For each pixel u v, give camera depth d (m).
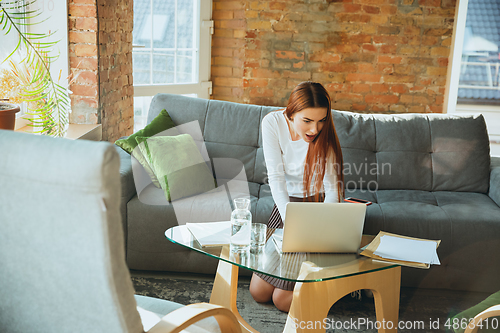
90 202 0.75
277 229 1.75
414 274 2.25
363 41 4.21
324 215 1.44
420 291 2.29
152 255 2.32
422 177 2.68
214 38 4.32
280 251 1.52
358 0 4.13
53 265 0.82
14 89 2.24
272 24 4.19
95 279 0.81
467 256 2.21
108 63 3.07
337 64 4.27
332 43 4.22
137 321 0.88
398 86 4.31
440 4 4.13
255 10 4.16
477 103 6.64
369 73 4.29
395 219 2.23
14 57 2.35
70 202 0.76
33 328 0.91
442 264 2.23
